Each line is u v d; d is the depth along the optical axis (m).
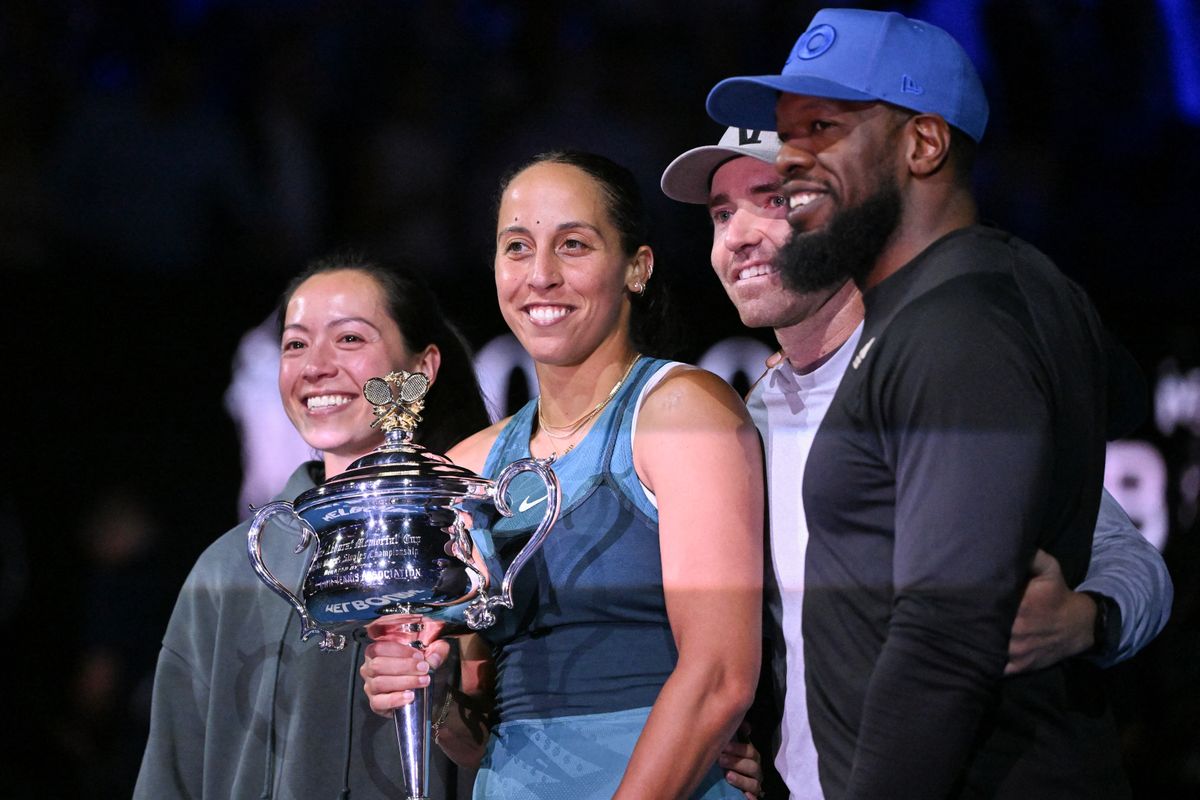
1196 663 10.05
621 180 6.29
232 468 11.56
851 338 5.97
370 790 6.71
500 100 15.34
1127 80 14.90
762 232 6.16
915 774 4.79
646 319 6.45
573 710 5.76
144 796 7.08
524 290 6.12
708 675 5.50
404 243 14.79
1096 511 5.34
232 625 7.11
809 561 5.51
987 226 5.53
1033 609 4.95
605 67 15.43
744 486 5.79
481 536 6.13
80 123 14.25
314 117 15.12
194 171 14.36
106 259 13.66
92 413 11.58
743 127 6.08
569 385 6.21
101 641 11.15
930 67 5.48
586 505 5.89
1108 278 13.78
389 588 5.81
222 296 11.80
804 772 5.75
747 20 15.51
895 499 5.20
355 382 7.05
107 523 11.38
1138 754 10.03
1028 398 4.86
